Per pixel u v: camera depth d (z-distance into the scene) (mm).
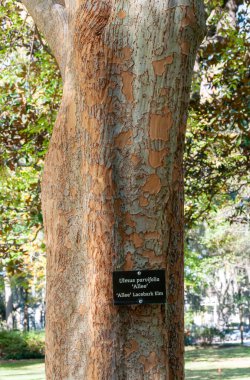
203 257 31219
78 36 4078
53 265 4266
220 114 10312
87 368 4051
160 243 4039
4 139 10867
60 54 4660
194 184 10875
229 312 42594
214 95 10391
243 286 41812
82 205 4168
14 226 11336
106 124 4027
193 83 10773
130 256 4004
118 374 3957
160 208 4035
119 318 3996
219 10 11398
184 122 4191
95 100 4043
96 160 4039
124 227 4016
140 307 4008
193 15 4047
